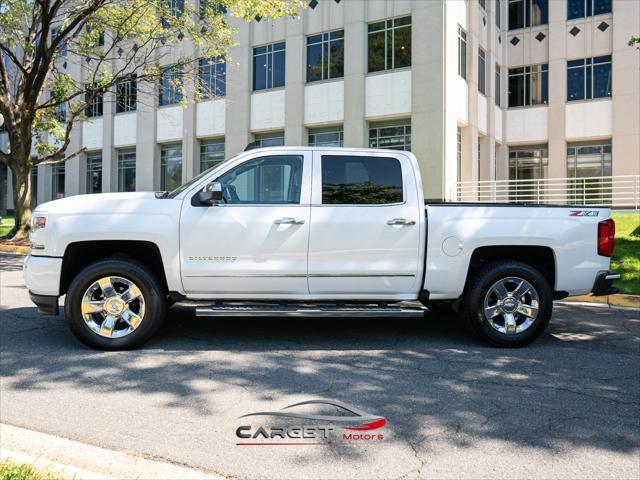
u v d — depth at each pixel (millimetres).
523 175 26859
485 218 5984
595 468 3293
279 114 23531
